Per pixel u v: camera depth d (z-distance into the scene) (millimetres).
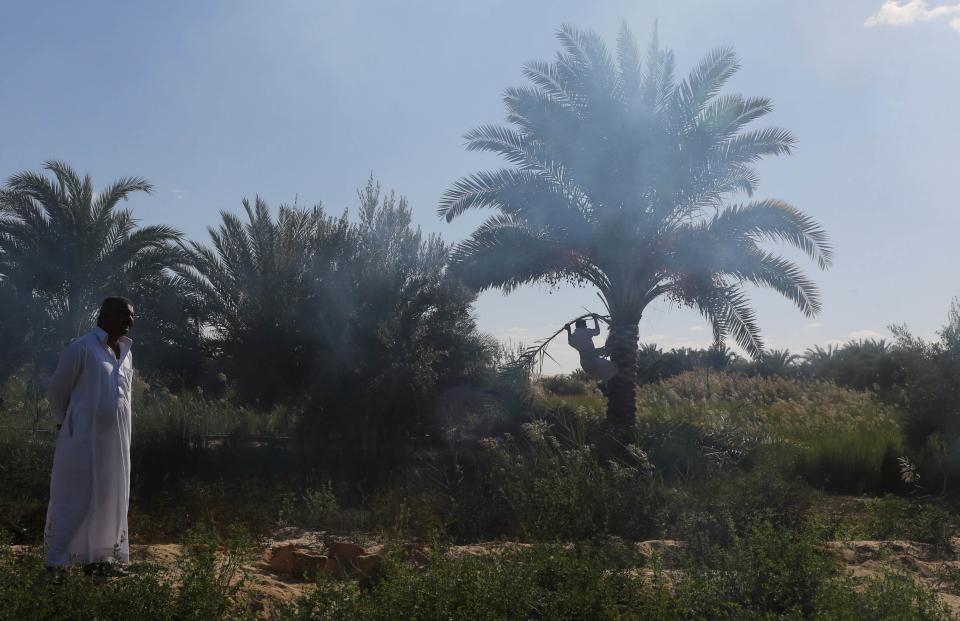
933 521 7367
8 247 18406
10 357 18250
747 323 15438
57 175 19094
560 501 7180
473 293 17000
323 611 3637
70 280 18797
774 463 9102
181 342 17094
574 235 15414
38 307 18359
